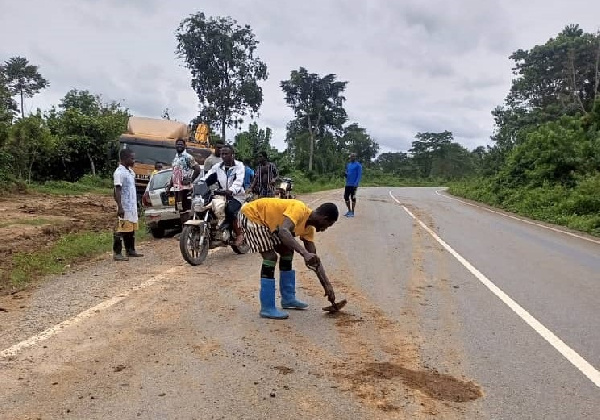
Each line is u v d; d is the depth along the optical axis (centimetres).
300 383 400
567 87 4425
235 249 913
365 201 2420
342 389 393
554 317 602
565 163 2341
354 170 1619
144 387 385
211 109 4362
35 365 418
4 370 408
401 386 403
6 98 2781
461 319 583
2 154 2334
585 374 440
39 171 3053
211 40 4294
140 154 1552
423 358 463
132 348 458
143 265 815
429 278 784
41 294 628
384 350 478
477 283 760
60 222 1438
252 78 4503
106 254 915
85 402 360
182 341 479
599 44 4172
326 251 984
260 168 1112
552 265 930
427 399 383
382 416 355
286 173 3434
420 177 7994
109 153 1681
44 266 778
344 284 727
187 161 1120
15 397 365
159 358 438
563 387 414
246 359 443
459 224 1552
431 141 8688
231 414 349
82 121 3112
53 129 3109
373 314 588
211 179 893
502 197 2539
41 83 6581
